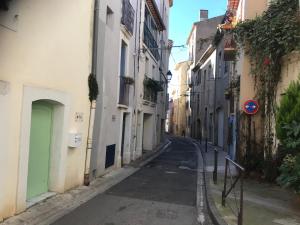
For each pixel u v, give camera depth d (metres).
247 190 10.38
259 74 12.80
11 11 6.25
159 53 26.55
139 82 18.08
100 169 11.89
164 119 32.53
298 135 8.30
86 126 9.98
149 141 23.50
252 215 7.60
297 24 10.90
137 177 12.61
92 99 10.09
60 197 8.43
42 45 7.38
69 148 9.09
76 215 7.30
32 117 7.91
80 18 9.20
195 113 41.78
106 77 11.98
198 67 39.53
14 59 6.44
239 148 13.08
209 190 10.32
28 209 7.19
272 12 12.13
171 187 11.07
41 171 8.39
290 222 7.12
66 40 8.48
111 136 13.16
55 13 7.85
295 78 10.68
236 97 15.65
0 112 6.13
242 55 13.75
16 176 6.73
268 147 12.14
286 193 9.96
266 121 12.47
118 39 13.38
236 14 18.09
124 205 8.41
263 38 12.04
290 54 11.10
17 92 6.59
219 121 27.36
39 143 8.25
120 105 14.02
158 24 24.25
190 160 19.20
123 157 16.02
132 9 15.43
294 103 8.98
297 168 7.73
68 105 8.77
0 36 6.01
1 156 6.24
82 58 9.49
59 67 8.20
